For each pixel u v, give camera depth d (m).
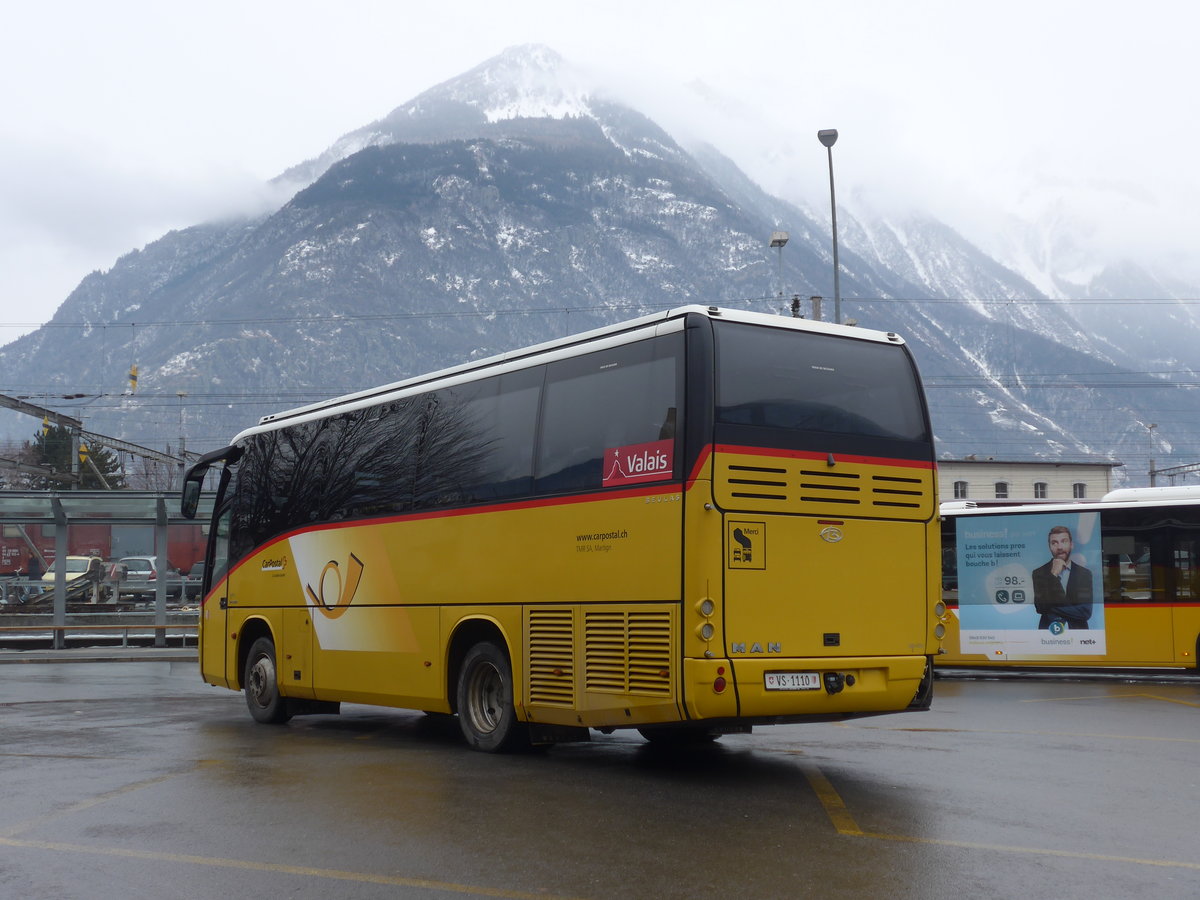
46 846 7.55
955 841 7.70
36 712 15.91
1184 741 12.89
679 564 9.80
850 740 13.03
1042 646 23.23
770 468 10.08
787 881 6.68
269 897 6.38
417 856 7.26
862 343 10.93
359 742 12.91
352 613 13.86
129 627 30.53
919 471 10.95
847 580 10.38
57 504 30.03
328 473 14.62
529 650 11.30
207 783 9.87
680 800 9.14
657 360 10.36
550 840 7.70
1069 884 6.66
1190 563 22.20
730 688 9.66
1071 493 75.25
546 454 11.40
